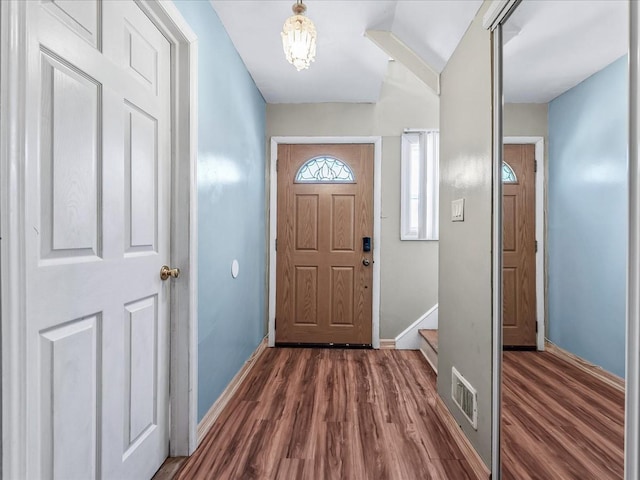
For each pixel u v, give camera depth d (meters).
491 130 1.37
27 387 0.76
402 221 3.12
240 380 2.32
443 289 1.93
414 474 1.42
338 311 3.17
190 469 1.43
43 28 0.82
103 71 1.05
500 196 1.31
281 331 3.18
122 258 1.15
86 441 0.99
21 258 0.74
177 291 1.50
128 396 1.20
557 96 1.10
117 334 1.13
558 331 1.10
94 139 1.01
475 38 1.52
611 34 0.89
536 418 1.18
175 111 1.49
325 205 3.18
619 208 0.88
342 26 2.00
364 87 2.83
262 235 3.06
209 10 1.76
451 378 1.78
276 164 3.18
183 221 1.49
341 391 2.21
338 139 3.15
